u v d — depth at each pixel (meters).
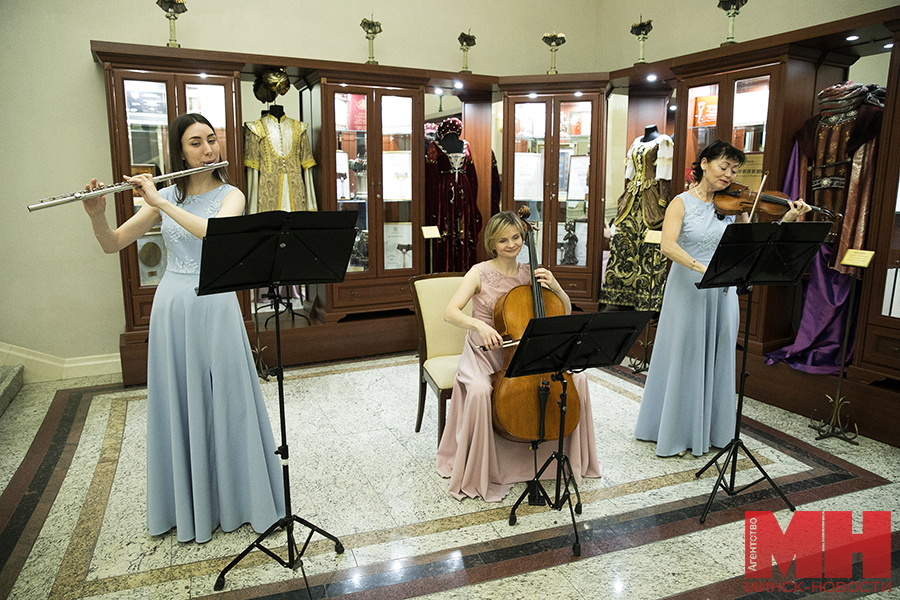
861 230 3.52
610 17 6.31
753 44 3.87
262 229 1.86
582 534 2.43
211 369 2.28
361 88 4.79
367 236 5.00
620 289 5.22
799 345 3.83
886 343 3.32
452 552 2.31
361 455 3.16
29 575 2.18
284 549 2.33
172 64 4.14
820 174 3.73
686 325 3.01
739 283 2.54
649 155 4.97
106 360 4.75
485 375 2.71
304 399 3.99
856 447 3.26
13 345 4.48
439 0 5.69
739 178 4.16
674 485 2.83
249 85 5.53
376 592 2.08
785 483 2.86
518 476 2.79
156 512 2.36
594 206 5.29
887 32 3.49
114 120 4.06
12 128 4.31
